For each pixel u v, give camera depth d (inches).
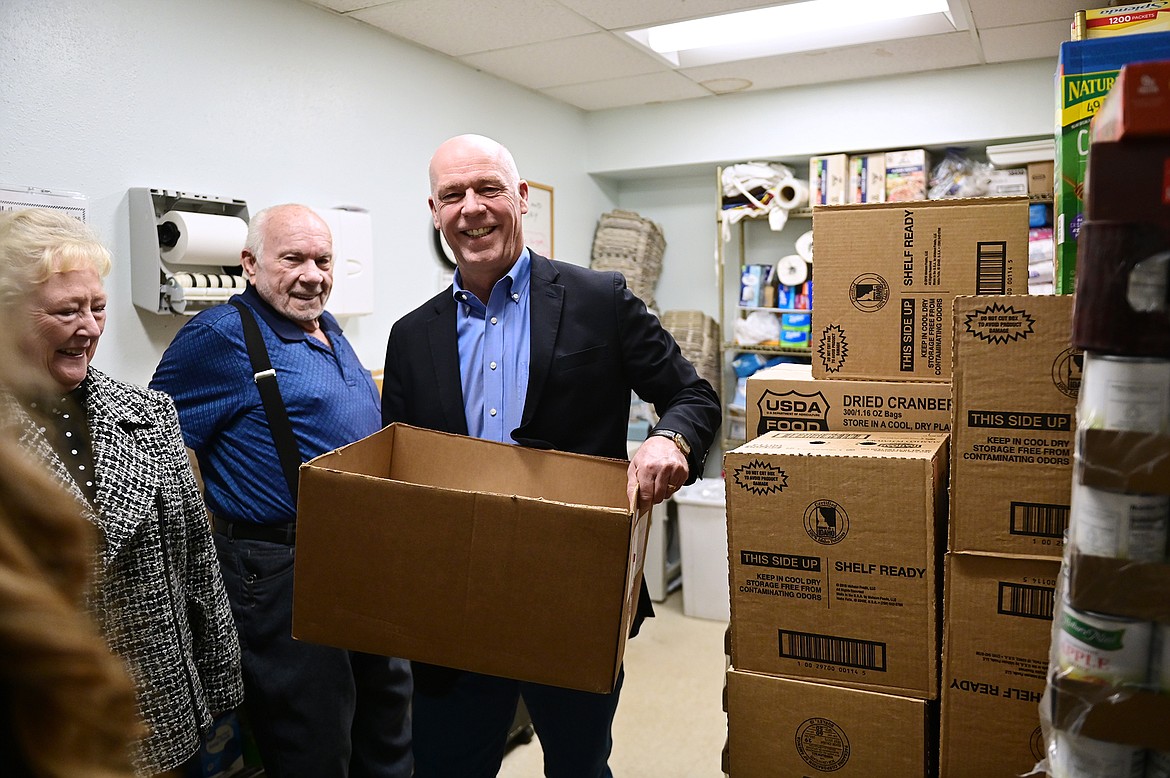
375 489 46.3
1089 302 32.3
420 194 130.3
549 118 163.9
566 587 44.4
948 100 146.0
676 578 172.7
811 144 157.1
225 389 77.2
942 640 50.1
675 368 65.1
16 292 51.7
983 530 47.5
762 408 61.4
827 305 59.6
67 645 14.1
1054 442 45.6
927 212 56.4
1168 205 30.8
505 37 123.6
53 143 80.1
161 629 56.8
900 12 120.1
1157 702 32.6
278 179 105.2
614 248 177.8
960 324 47.0
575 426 63.8
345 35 114.5
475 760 63.9
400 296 127.6
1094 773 33.9
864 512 50.5
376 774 87.9
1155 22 48.9
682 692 123.8
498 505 44.8
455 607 46.2
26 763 13.9
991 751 48.4
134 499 55.2
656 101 167.3
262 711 78.4
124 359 88.0
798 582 52.7
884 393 58.0
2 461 14.7
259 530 77.9
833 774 52.7
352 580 47.5
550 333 63.4
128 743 15.6
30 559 14.5
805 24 125.3
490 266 63.8
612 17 114.9
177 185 92.3
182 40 92.1
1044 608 46.6
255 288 82.4
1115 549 32.8
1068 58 45.7
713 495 152.8
